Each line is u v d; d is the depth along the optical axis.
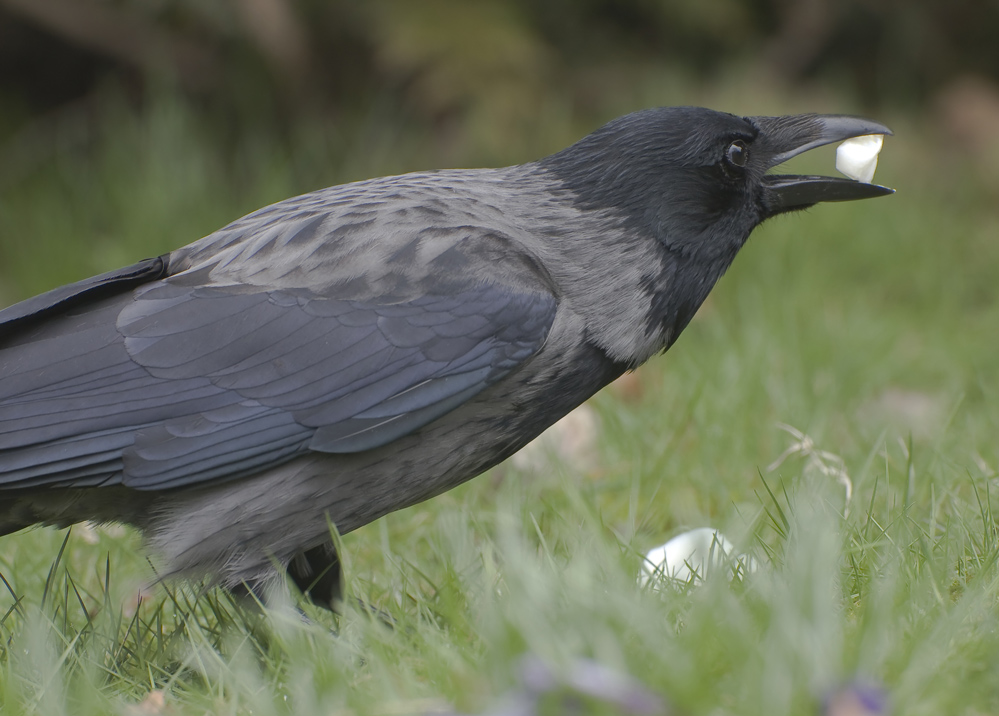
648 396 11.19
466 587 6.02
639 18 18.47
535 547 7.03
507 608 4.92
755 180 7.11
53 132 17.95
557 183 6.89
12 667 5.60
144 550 6.24
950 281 15.30
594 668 4.27
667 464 8.76
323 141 17.25
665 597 5.34
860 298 14.59
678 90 17.56
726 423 9.41
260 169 17.00
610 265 6.66
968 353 12.57
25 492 6.09
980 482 7.32
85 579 7.52
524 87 16.38
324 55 17.50
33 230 16.11
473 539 7.30
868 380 11.50
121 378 6.04
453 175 7.11
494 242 6.48
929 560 5.61
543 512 7.78
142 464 5.94
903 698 4.28
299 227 6.45
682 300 6.88
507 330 6.27
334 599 6.87
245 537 6.14
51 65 18.36
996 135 18.50
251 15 16.61
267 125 17.62
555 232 6.73
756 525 6.66
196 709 5.12
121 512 6.29
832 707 4.16
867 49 20.00
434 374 6.17
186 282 6.33
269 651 5.72
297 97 17.55
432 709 4.50
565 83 17.61
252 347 6.11
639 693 4.16
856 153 7.28
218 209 15.96
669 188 6.75
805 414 9.50
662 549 6.86
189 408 6.02
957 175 18.22
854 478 7.96
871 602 4.88
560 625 4.71
